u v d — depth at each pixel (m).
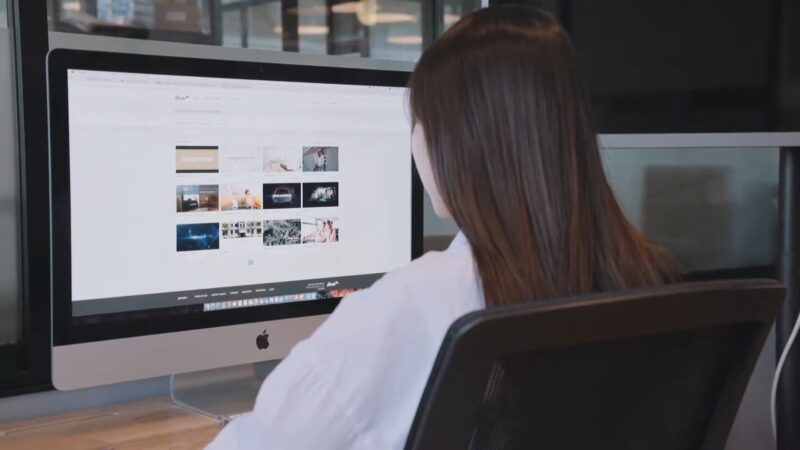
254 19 1.73
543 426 0.66
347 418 0.68
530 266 0.72
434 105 0.77
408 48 1.93
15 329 1.35
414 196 1.48
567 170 0.75
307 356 0.69
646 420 0.72
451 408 0.59
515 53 0.75
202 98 1.27
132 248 1.23
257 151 1.33
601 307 0.61
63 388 1.18
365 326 0.68
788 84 1.65
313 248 1.39
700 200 1.82
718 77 1.63
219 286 1.30
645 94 1.62
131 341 1.23
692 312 0.66
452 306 0.70
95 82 1.18
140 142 1.23
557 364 0.64
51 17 1.44
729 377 0.74
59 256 1.17
